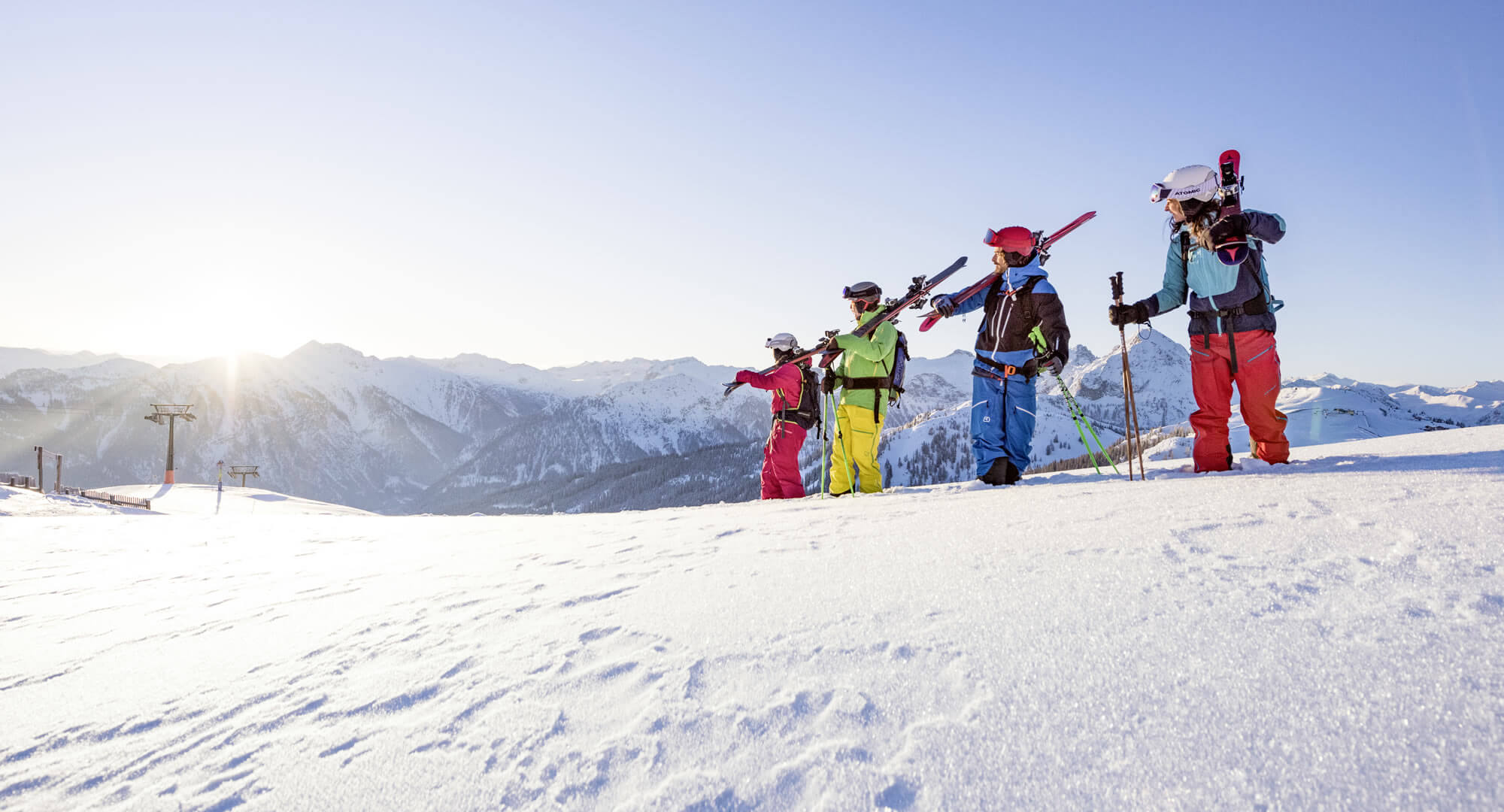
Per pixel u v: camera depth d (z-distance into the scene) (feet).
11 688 6.79
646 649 6.04
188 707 5.90
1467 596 4.75
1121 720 3.98
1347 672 4.09
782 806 3.75
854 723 4.38
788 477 24.66
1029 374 17.93
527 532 15.20
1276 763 3.49
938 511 11.06
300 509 176.96
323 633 7.80
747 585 7.68
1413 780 3.26
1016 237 17.80
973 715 4.25
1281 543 6.55
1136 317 15.96
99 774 4.86
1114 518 8.47
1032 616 5.53
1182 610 5.23
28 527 22.91
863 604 6.42
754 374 24.35
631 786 4.09
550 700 5.26
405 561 12.37
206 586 11.62
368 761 4.68
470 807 4.06
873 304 22.31
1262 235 15.03
